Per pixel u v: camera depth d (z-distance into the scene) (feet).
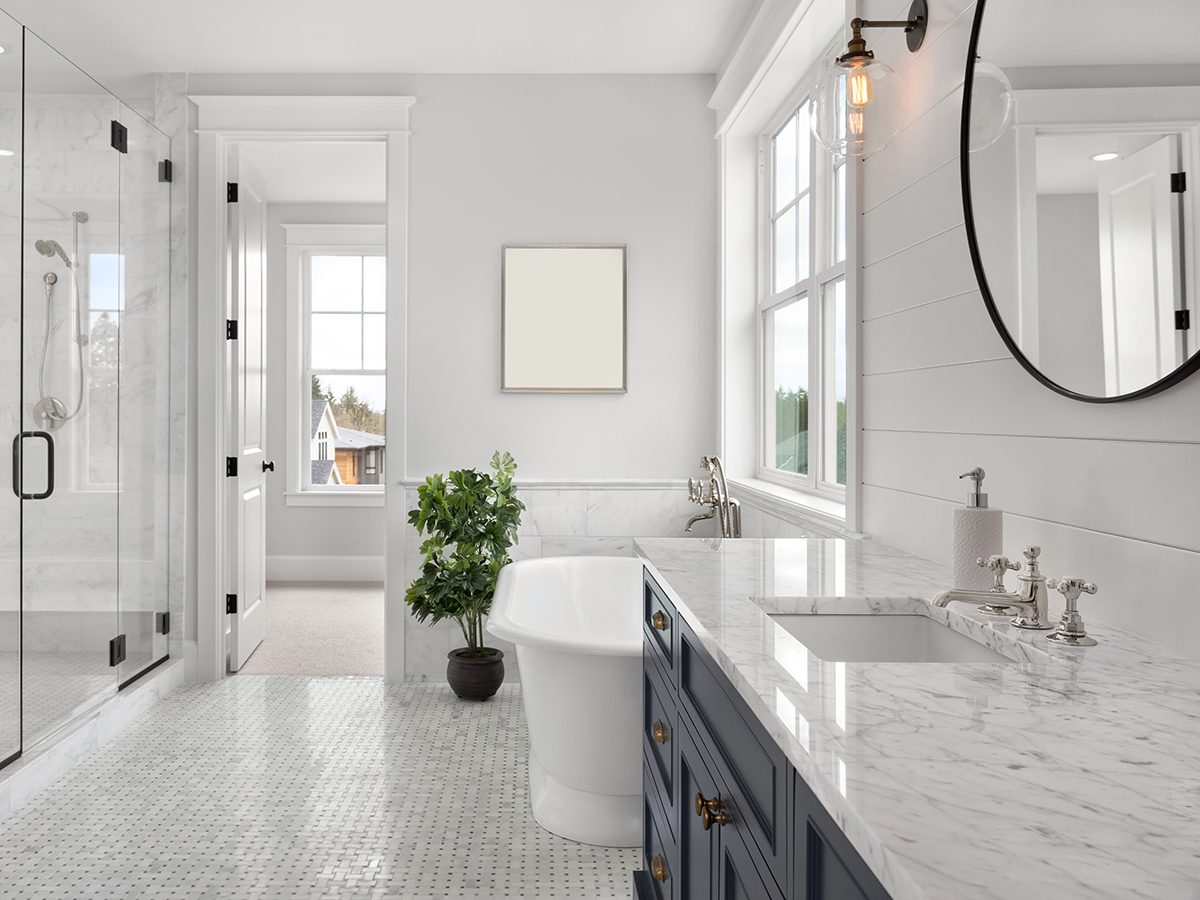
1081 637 3.71
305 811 8.41
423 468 12.63
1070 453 4.34
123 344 10.79
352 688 12.30
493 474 12.67
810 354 10.41
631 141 12.73
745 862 3.43
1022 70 4.50
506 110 12.63
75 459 9.65
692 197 12.79
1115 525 3.99
